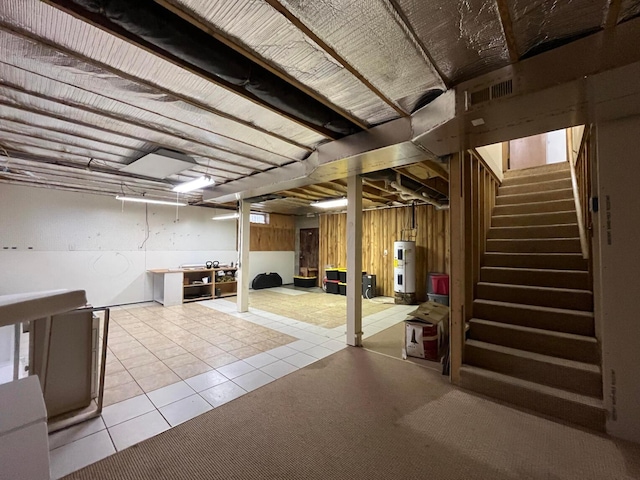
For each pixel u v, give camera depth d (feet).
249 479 5.43
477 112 6.24
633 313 6.44
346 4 4.39
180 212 23.84
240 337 13.91
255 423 7.14
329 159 9.91
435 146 8.34
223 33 4.95
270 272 31.19
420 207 23.90
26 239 17.11
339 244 29.81
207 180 13.00
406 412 7.62
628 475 5.50
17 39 5.04
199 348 12.37
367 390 8.79
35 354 7.14
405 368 10.40
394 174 13.94
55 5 4.10
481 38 5.11
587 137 9.69
